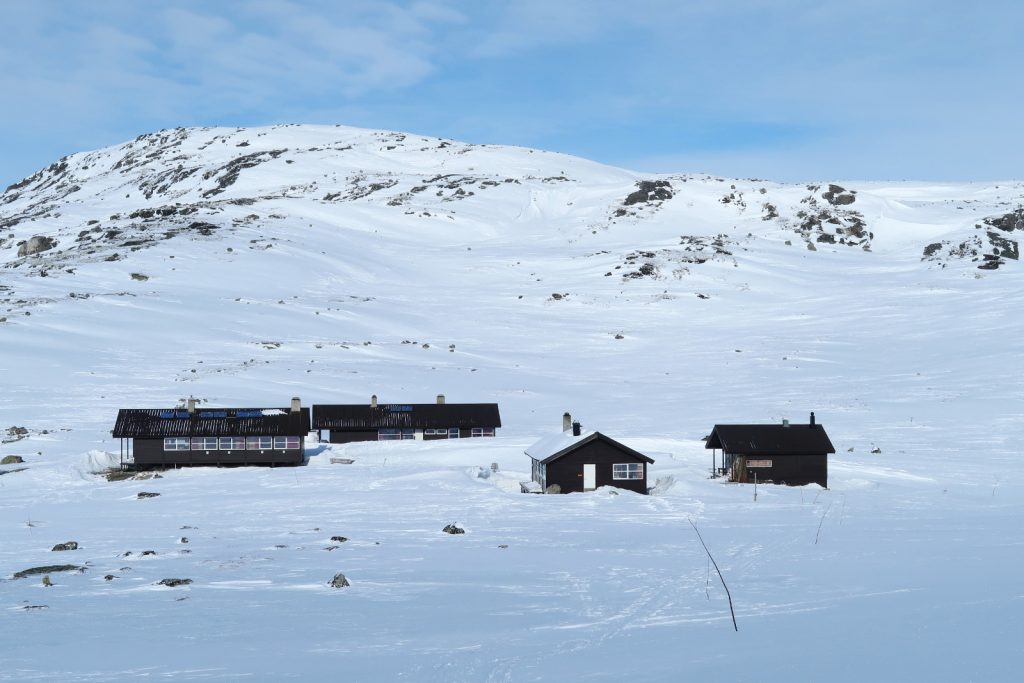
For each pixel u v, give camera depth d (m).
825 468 53.06
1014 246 169.62
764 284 151.88
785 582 26.03
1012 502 45.97
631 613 22.69
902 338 114.06
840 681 14.62
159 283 135.75
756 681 14.95
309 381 92.00
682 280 154.00
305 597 25.94
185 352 101.81
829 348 111.25
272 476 57.16
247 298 131.12
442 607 24.28
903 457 61.34
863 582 25.34
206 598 25.88
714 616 21.81
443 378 97.25
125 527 39.84
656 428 74.00
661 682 15.30
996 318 118.38
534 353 114.06
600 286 151.50
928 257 166.75
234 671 17.78
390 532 38.00
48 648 20.19
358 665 17.92
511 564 30.78
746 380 97.12
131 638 21.14
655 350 115.75
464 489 50.91
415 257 175.00
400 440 72.50
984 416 75.62
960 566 27.34
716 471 56.56
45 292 124.12
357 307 132.50
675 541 34.97
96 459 61.56
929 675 14.66
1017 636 17.06
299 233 183.12
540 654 18.30
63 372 90.38
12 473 55.78
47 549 34.62
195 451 61.50
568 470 51.34
